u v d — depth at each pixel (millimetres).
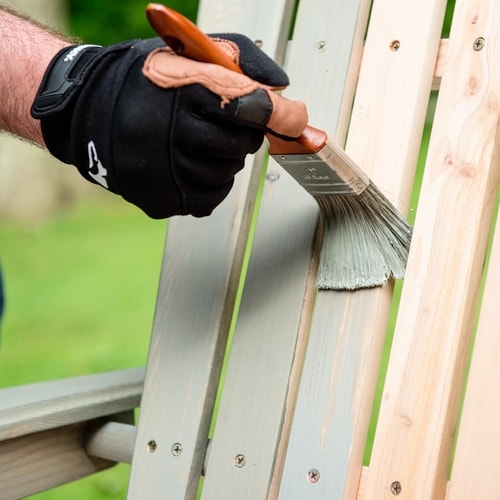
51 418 1142
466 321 1026
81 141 918
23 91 965
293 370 1104
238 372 1125
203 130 871
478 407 1004
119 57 914
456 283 1021
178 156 885
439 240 1037
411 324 1033
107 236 5531
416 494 1002
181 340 1169
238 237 1174
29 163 5914
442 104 1071
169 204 929
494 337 1010
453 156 1050
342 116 1146
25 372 3383
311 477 1043
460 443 1007
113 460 1277
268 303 1128
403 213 1090
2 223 5852
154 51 872
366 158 1109
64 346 3682
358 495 1043
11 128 1010
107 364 3434
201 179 913
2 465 1135
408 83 1106
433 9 1111
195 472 1140
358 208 1050
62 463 1242
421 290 1035
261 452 1093
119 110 882
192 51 852
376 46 1138
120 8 6910
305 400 1066
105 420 1294
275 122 891
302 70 1177
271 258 1140
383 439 1026
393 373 1033
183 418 1146
